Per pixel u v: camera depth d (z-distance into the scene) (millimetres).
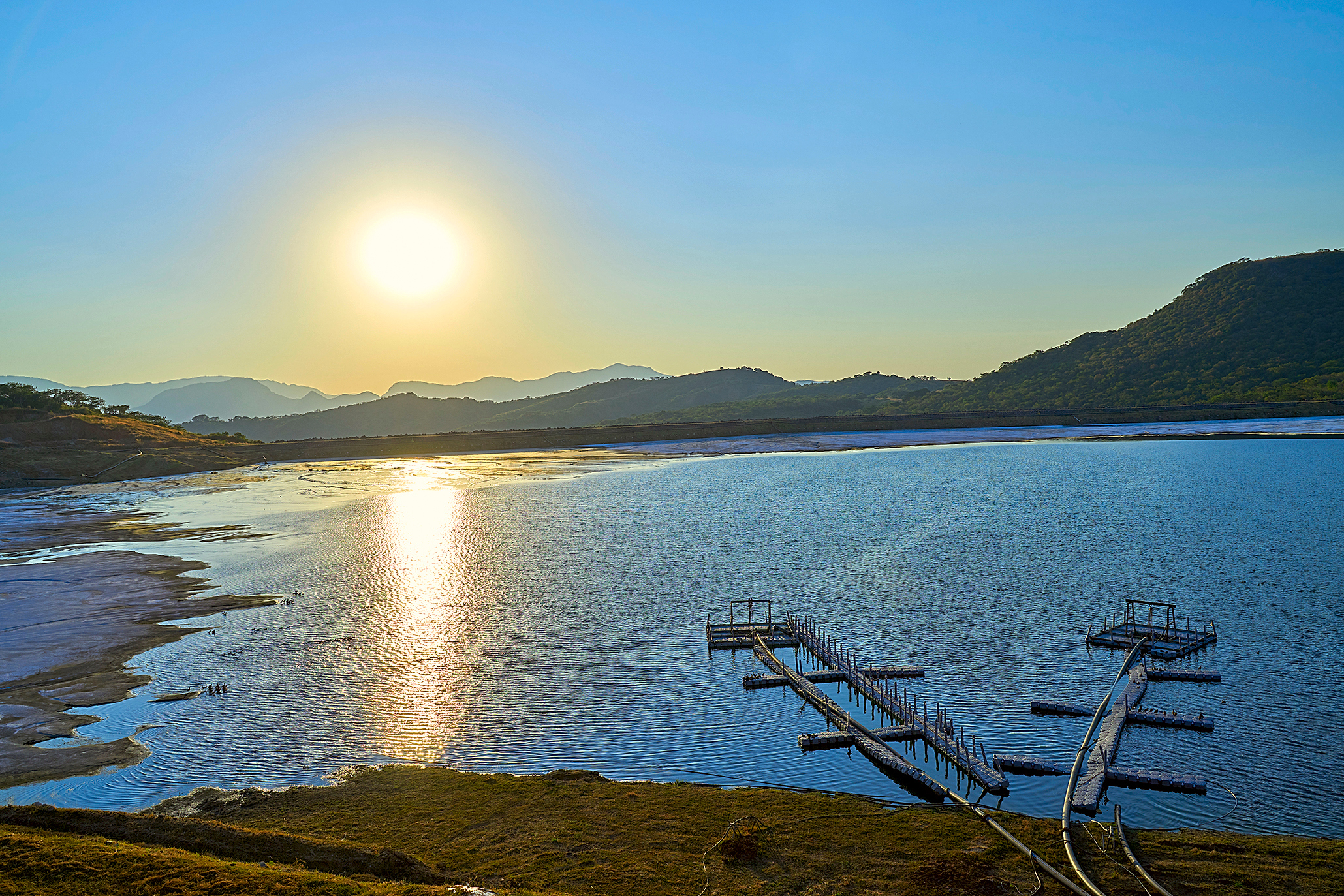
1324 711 44281
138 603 69812
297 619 64688
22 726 44531
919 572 77625
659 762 40125
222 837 30578
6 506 142500
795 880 28031
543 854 30219
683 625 62750
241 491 157000
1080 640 57438
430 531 105000
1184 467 154250
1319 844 30031
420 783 36969
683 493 138875
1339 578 71125
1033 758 39562
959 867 28578
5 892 25734
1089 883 27344
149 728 44250
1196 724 42219
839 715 44562
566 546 94062
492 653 56188
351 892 26016
